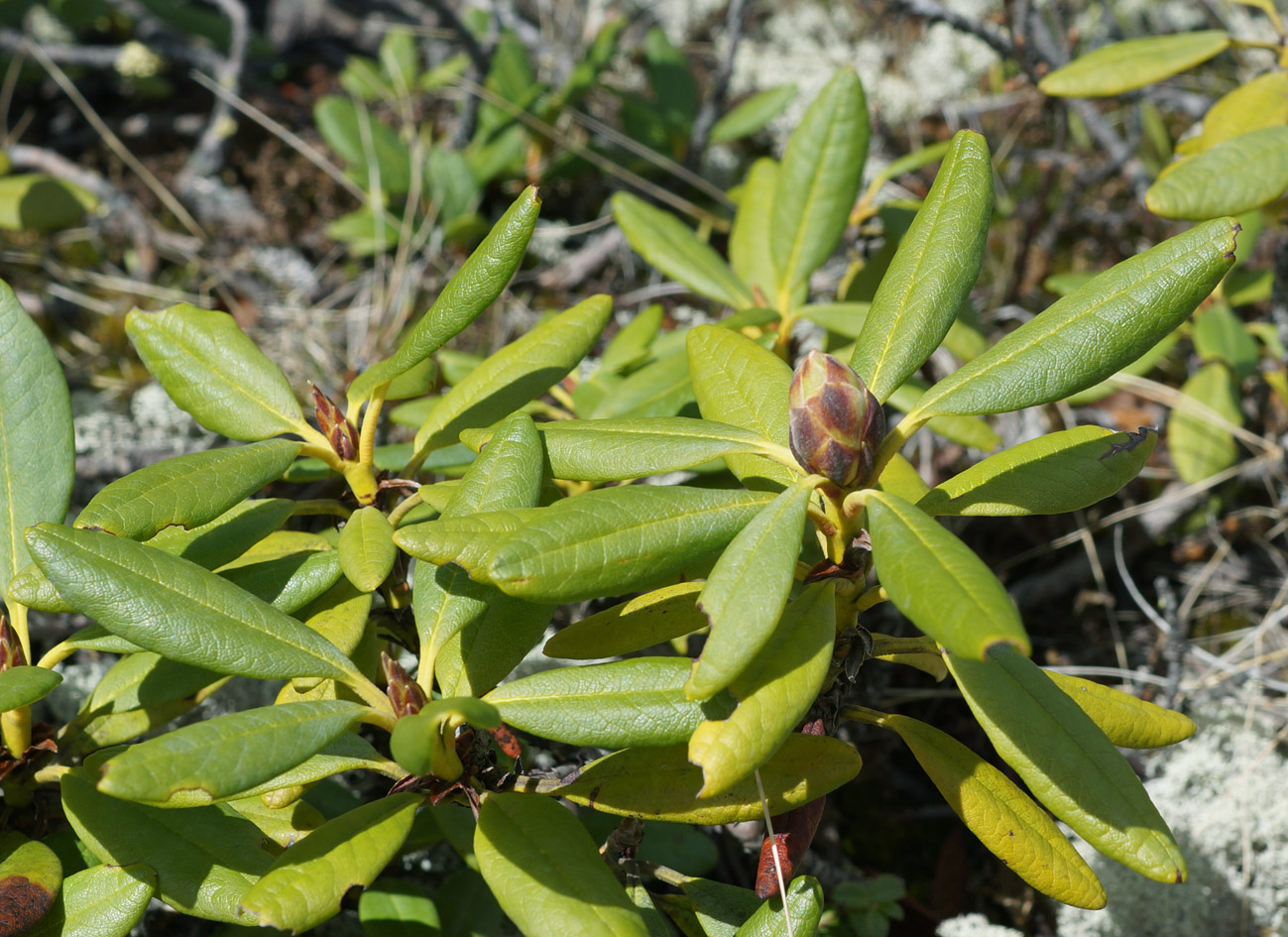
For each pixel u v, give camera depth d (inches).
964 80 38.6
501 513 14.7
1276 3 38.4
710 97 33.3
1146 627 26.3
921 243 15.6
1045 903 21.5
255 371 16.8
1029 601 26.5
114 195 32.4
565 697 14.9
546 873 14.5
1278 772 22.1
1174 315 14.6
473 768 15.5
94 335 30.2
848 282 24.8
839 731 23.2
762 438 15.1
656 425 15.5
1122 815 15.1
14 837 16.0
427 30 36.4
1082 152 35.5
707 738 14.0
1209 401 26.3
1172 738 16.2
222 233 33.2
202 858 15.4
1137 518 27.4
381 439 24.9
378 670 17.2
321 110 31.7
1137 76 21.0
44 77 37.6
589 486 19.7
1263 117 21.0
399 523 16.7
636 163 34.5
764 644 14.3
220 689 21.5
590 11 39.2
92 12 37.3
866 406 14.5
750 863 21.3
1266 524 27.9
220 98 35.3
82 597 14.4
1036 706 15.4
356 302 30.9
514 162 32.9
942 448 27.2
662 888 20.4
